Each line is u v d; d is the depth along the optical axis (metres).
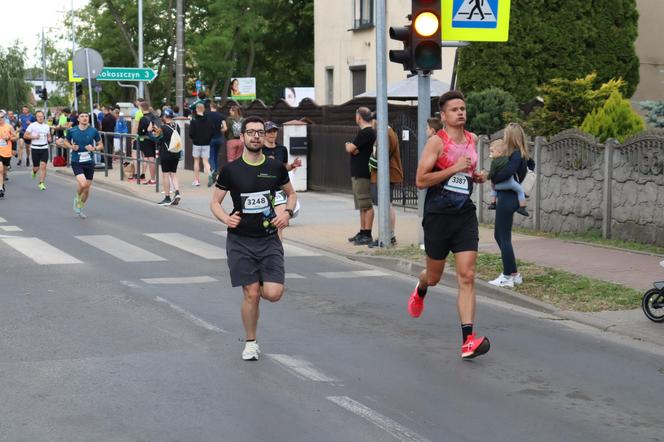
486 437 6.78
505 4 14.91
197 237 17.67
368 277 13.74
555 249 15.32
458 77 27.33
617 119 18.48
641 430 7.03
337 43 37.84
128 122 34.84
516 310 11.54
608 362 9.06
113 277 13.23
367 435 6.73
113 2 62.56
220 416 7.13
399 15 33.62
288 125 25.88
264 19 58.88
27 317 10.56
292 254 15.88
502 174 12.14
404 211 21.34
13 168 36.16
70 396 7.59
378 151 15.64
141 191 25.78
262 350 9.20
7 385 7.89
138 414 7.15
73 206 21.86
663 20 31.59
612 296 11.75
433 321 10.77
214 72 59.66
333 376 8.31
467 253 9.02
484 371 8.62
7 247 15.91
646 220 15.53
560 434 6.89
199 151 27.25
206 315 10.77
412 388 8.00
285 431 6.79
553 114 21.47
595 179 16.55
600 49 27.75
